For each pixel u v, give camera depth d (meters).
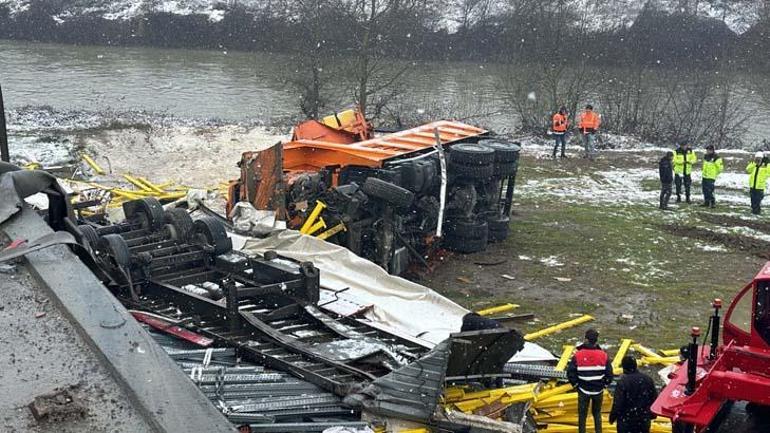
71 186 17.25
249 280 10.33
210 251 10.53
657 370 10.60
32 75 40.19
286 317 9.45
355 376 7.79
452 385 7.95
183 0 53.28
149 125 26.86
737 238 17.38
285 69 32.12
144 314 9.05
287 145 14.36
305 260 12.29
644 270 15.05
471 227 15.39
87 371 3.95
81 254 5.52
